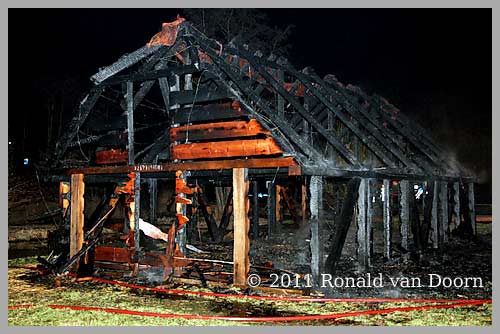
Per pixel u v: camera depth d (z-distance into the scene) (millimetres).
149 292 8391
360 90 13219
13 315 7152
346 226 8586
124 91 9805
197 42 9141
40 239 17156
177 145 8742
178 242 9016
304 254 12406
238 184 8109
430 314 7047
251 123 8023
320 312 7148
